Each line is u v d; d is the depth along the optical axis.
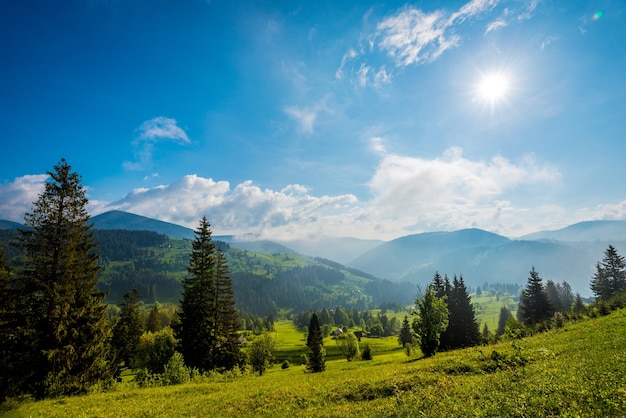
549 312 73.75
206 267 44.84
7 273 28.11
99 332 30.14
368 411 13.42
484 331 123.69
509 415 9.16
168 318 131.88
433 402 12.57
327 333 185.00
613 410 7.96
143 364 69.69
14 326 26.91
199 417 16.41
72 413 18.66
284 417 14.77
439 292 74.88
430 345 42.25
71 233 30.17
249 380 31.30
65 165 30.56
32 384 26.08
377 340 158.38
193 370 36.09
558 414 8.45
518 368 15.92
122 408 19.38
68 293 28.80
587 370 12.26
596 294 89.69
